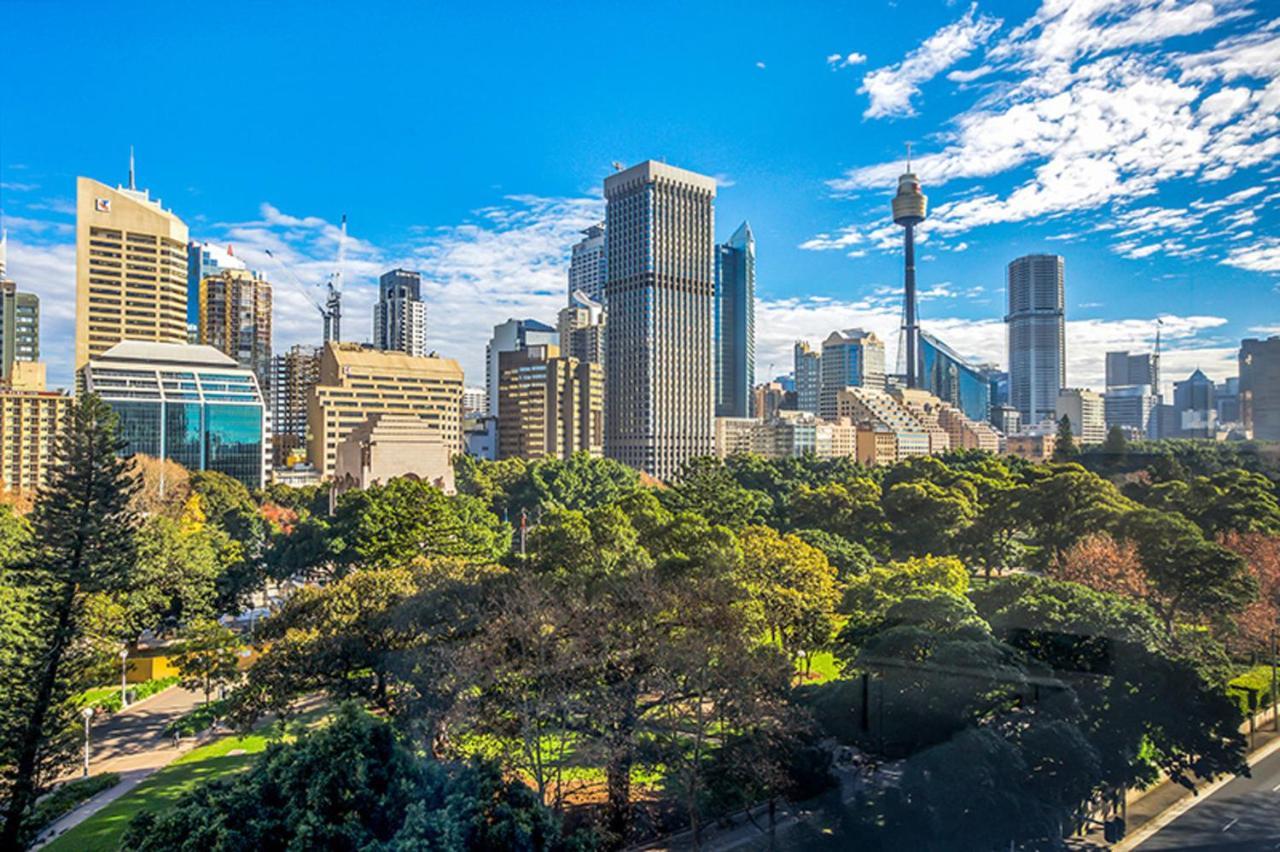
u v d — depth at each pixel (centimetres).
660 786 3322
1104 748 3269
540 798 2922
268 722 4459
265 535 11556
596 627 3597
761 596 4853
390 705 3547
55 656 4097
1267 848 2989
